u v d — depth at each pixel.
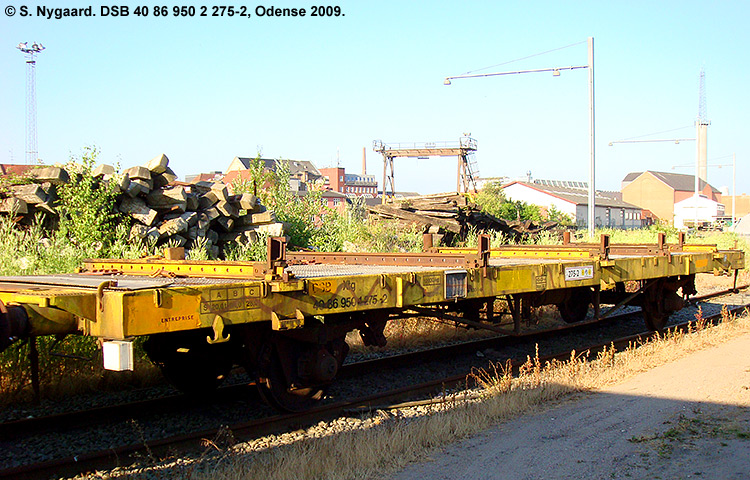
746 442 5.24
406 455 5.11
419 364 8.38
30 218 10.81
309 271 6.97
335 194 95.88
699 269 10.67
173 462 4.98
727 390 6.87
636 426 5.75
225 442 5.35
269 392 5.62
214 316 4.48
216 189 12.78
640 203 106.81
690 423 5.76
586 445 5.29
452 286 6.32
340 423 5.93
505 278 6.95
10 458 4.97
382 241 16.02
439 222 18.88
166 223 11.59
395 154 40.25
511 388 6.79
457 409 6.12
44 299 3.88
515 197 74.25
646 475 4.64
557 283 7.66
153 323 4.12
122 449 5.04
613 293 10.23
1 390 6.52
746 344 9.54
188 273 6.30
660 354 8.61
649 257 9.37
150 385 7.39
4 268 7.91
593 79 21.09
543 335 10.40
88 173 11.09
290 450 5.04
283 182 16.33
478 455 5.12
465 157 39.34
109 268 6.96
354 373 7.73
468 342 9.38
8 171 11.12
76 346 7.03
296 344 5.86
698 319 10.56
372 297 5.66
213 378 6.61
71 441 5.39
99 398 6.81
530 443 5.37
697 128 39.56
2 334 3.81
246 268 5.76
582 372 7.38
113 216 11.03
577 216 69.62
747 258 22.75
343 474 4.70
